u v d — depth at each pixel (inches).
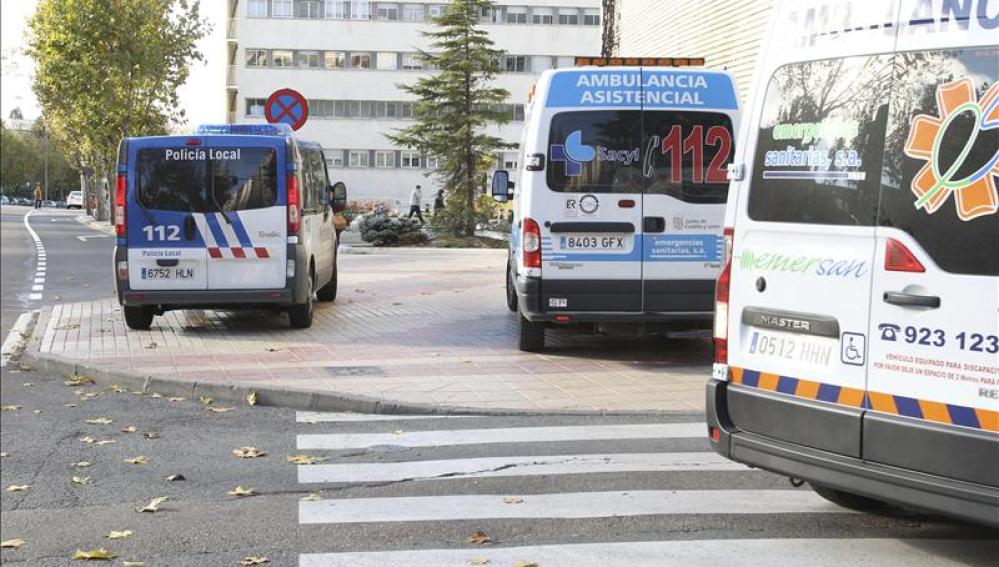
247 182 467.8
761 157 195.6
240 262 468.4
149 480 244.4
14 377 381.4
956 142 164.6
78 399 341.1
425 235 1188.5
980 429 159.8
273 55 2844.5
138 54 1801.2
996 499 156.5
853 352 176.4
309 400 329.1
